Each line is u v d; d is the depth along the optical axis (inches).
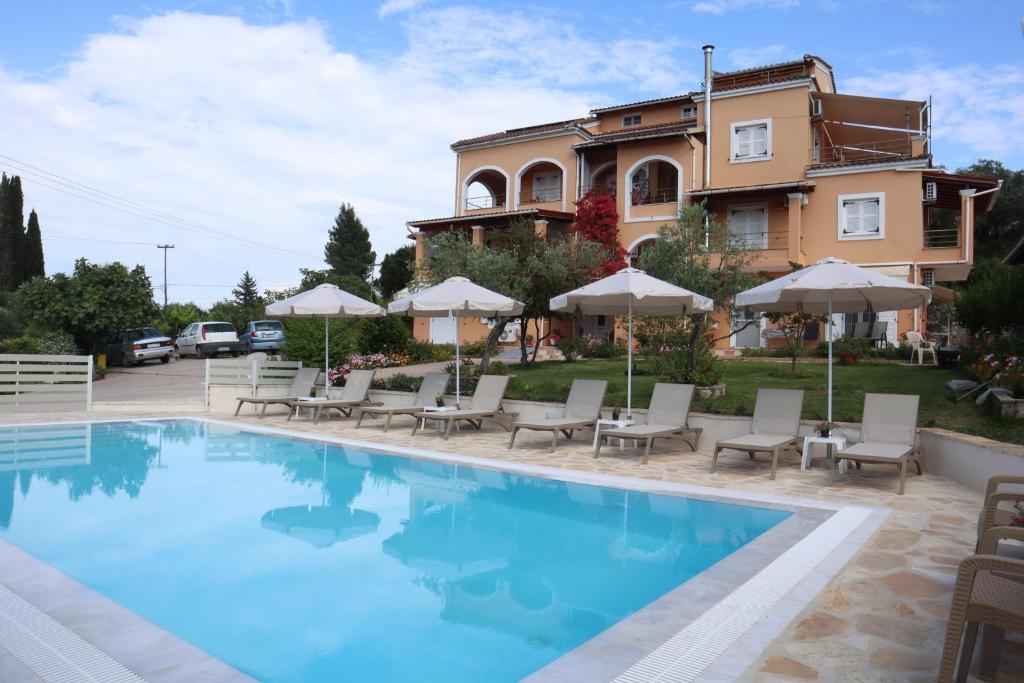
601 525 262.8
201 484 337.1
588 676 129.3
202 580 199.9
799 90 973.2
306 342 741.9
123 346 1080.2
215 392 641.0
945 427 362.3
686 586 182.1
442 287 490.6
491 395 501.4
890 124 1045.8
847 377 583.8
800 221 949.8
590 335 1099.9
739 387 547.8
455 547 235.1
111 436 492.4
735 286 550.3
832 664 134.0
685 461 386.9
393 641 157.9
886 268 914.7
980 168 1865.2
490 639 159.0
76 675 129.4
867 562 200.8
